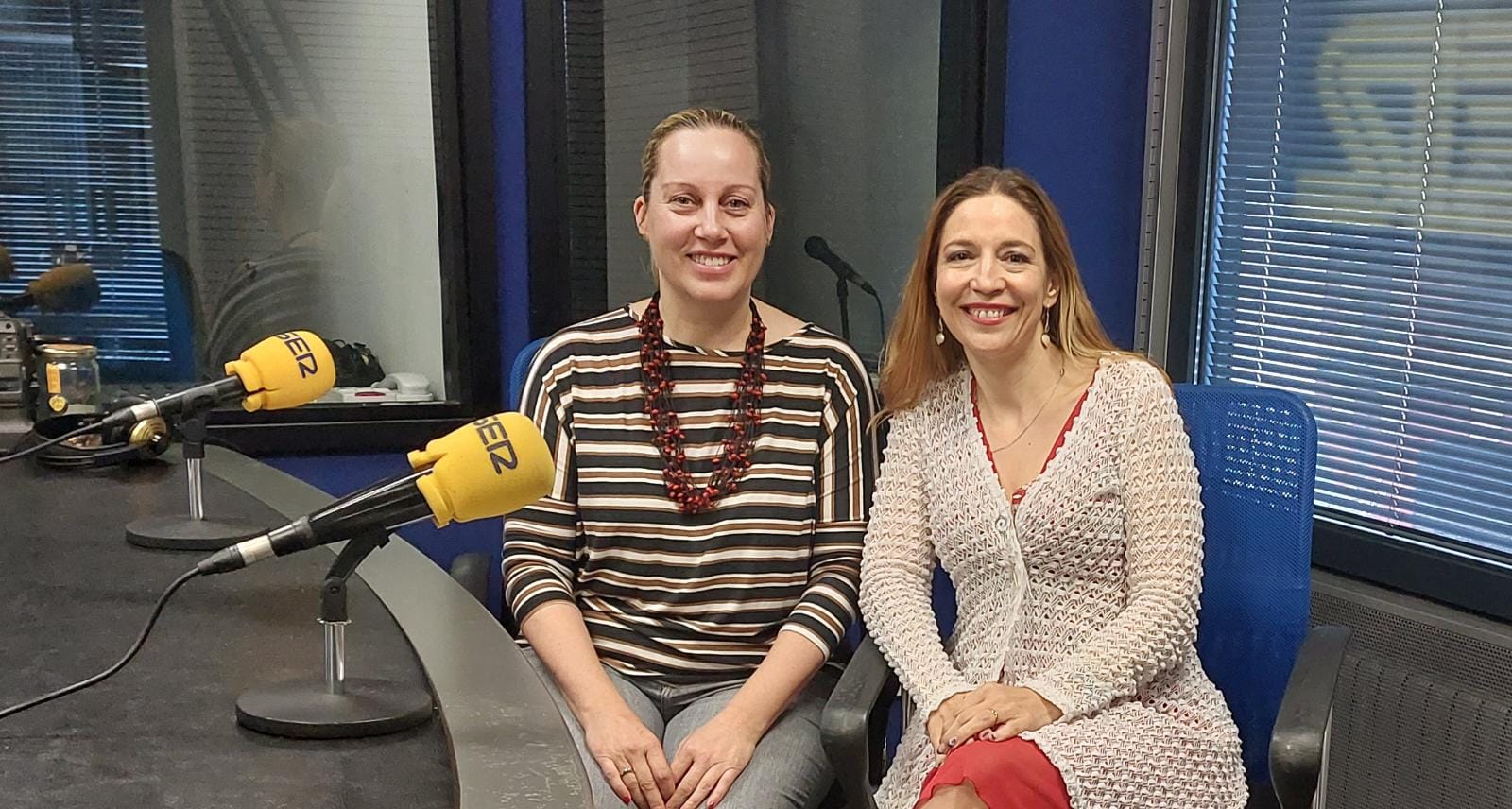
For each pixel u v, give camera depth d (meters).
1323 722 1.42
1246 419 1.75
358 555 1.06
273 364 1.49
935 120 2.49
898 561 1.73
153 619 1.05
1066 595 1.67
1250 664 1.74
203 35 2.16
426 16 2.24
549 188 2.29
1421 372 2.10
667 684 1.70
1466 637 1.95
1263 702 1.73
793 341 1.76
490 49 2.23
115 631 1.22
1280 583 1.72
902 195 2.51
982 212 1.69
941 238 1.73
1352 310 2.22
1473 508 2.03
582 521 1.72
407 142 2.27
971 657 1.70
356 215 2.27
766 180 1.75
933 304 1.79
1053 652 1.67
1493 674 1.91
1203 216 2.49
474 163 2.25
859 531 1.75
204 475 1.85
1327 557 2.21
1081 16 2.48
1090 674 1.56
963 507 1.70
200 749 0.97
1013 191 1.71
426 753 0.98
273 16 2.19
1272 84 2.36
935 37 2.46
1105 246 2.57
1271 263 2.38
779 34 2.41
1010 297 1.67
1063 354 1.75
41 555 1.46
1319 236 2.27
